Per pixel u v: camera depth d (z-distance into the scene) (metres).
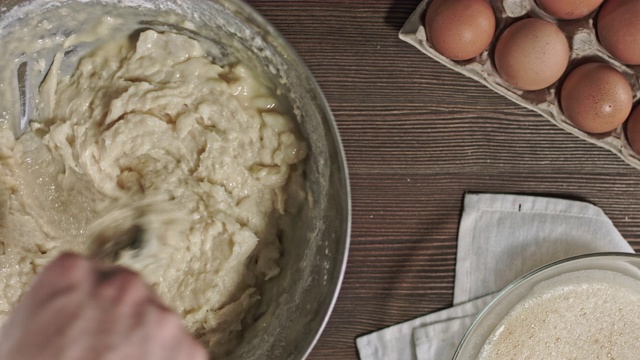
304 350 0.57
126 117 0.60
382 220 0.64
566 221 0.64
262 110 0.61
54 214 0.64
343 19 0.63
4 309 0.63
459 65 0.62
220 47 0.60
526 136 0.64
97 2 0.59
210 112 0.60
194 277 0.61
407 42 0.63
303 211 0.61
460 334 0.64
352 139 0.64
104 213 0.63
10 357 0.44
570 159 0.64
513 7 0.61
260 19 0.56
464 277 0.64
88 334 0.44
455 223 0.64
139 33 0.61
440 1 0.60
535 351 0.64
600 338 0.64
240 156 0.61
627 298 0.64
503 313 0.64
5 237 0.64
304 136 0.59
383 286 0.64
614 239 0.64
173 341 0.45
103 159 0.61
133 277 0.46
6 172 0.64
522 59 0.59
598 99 0.60
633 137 0.61
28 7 0.58
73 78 0.63
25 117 0.63
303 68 0.56
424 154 0.64
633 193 0.64
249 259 0.62
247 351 0.61
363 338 0.64
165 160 0.62
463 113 0.64
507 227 0.64
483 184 0.64
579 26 0.61
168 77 0.61
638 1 0.59
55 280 0.45
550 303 0.64
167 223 0.61
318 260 0.58
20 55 0.61
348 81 0.63
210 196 0.61
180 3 0.57
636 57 0.60
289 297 0.60
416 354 0.64
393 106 0.63
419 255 0.64
